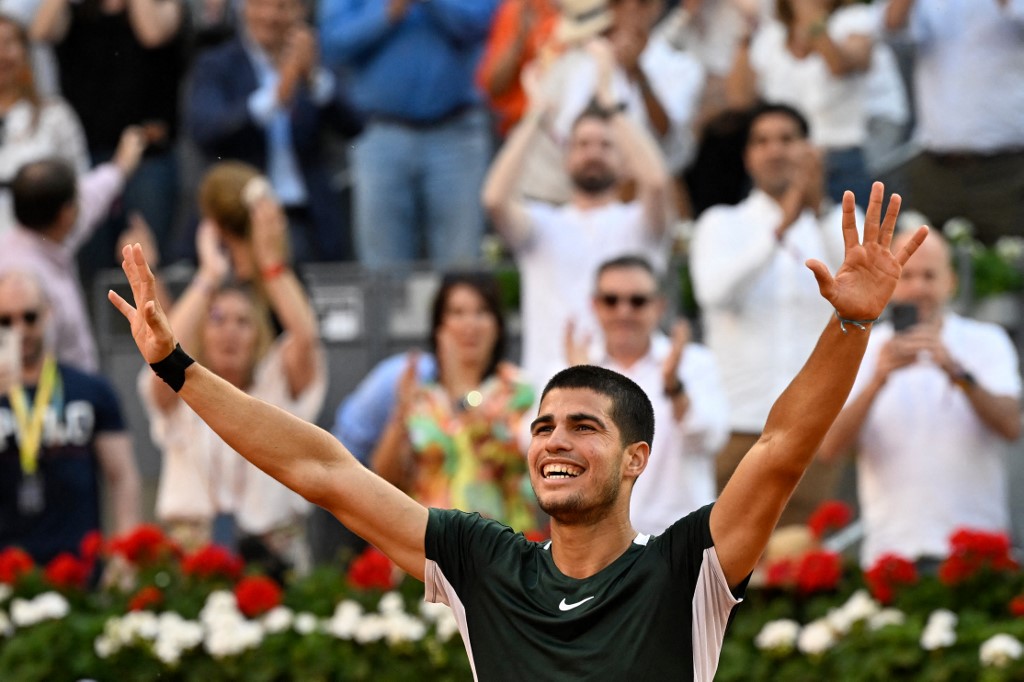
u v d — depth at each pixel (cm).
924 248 2692
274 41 3784
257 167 3762
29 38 3991
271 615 2667
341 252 3834
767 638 2534
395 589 2731
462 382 2794
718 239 3038
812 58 3631
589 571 1508
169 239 3994
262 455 1546
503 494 2722
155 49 3997
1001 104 3628
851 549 3269
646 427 1525
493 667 1506
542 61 3572
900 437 2722
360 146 3750
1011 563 2552
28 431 2945
